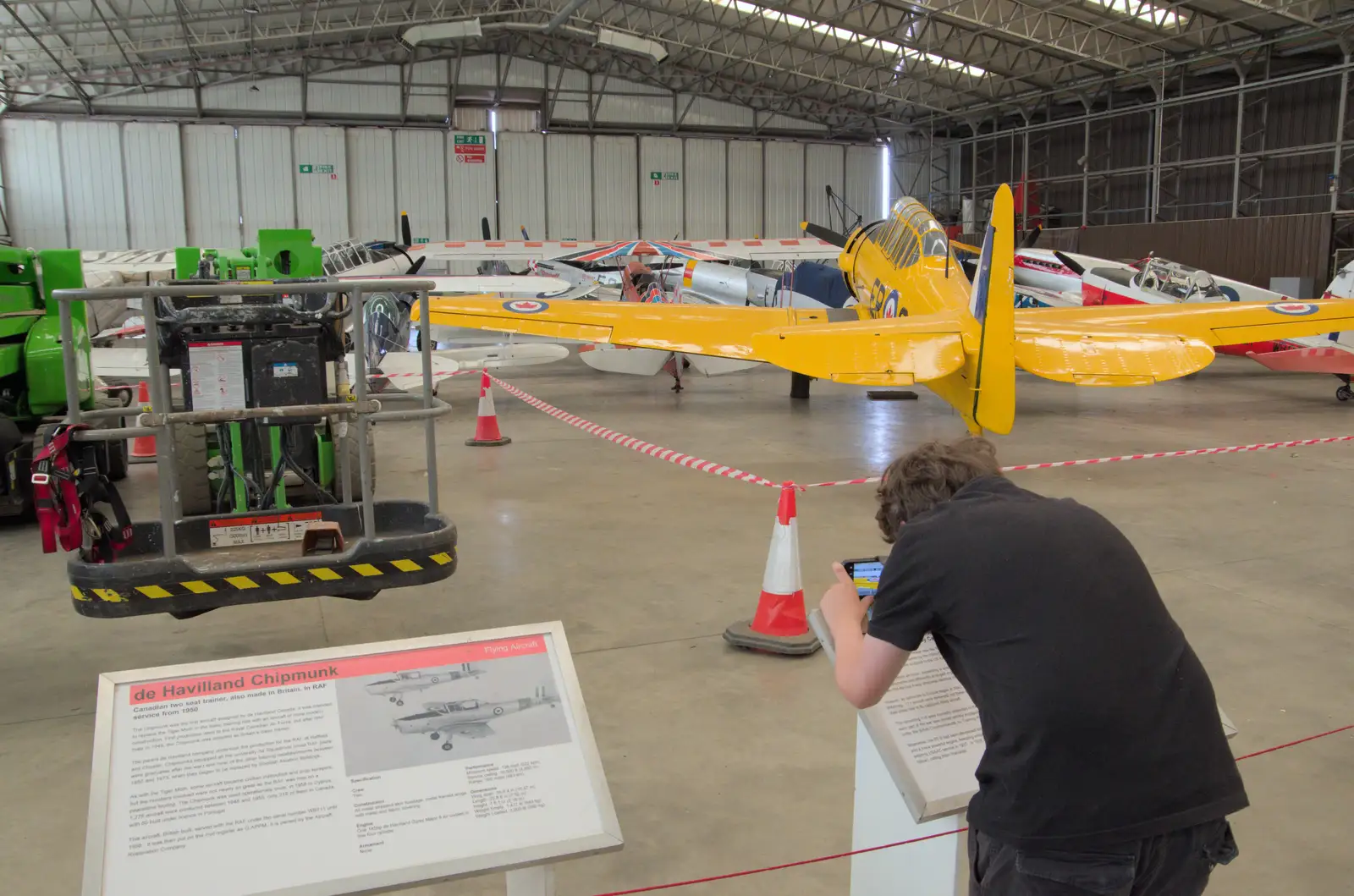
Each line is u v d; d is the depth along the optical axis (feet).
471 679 5.70
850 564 6.45
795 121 93.15
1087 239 74.13
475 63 83.20
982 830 4.77
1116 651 4.56
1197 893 4.78
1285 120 65.98
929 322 22.07
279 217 80.38
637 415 35.29
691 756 9.79
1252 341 30.01
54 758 9.82
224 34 70.85
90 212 76.23
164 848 4.85
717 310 33.17
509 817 5.25
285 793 5.11
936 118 88.84
